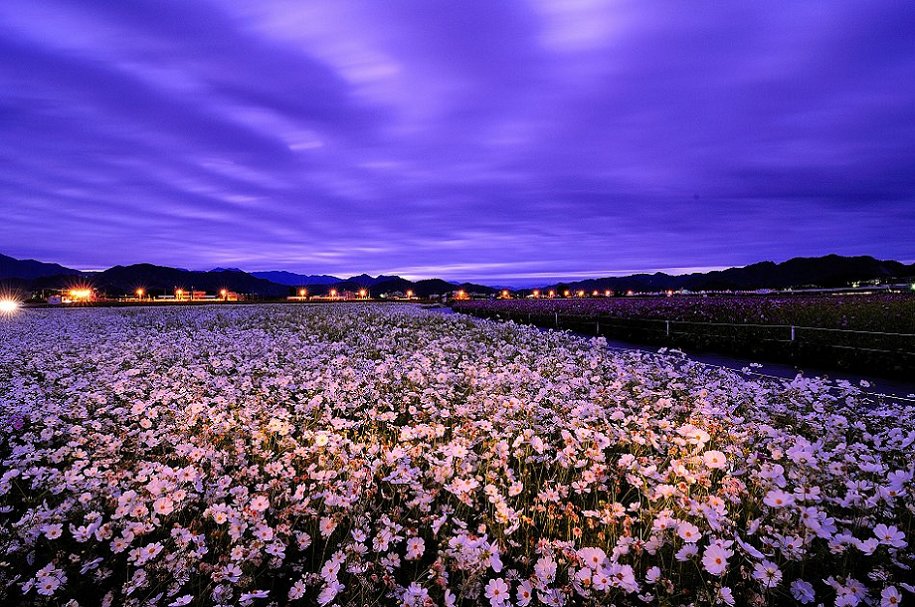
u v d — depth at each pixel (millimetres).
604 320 22859
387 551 3410
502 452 4234
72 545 3441
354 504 3574
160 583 2783
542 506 3643
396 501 3996
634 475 4121
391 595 2791
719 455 3482
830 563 3195
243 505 3490
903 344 11305
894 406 6711
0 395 7473
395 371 8602
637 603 2936
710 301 29891
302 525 3605
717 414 5520
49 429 5352
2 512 3686
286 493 3746
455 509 3863
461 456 3986
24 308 50094
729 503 3602
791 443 4617
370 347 13617
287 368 9641
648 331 19078
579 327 24891
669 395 7004
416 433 4719
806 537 2928
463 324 22578
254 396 6945
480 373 8344
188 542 3062
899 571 3020
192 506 3662
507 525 3494
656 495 3408
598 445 4191
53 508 3812
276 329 21047
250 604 2674
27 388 7699
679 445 4543
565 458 4203
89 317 30234
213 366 10102
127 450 4980
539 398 6391
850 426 5598
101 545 3455
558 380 7883
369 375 8531
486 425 4855
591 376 8680
